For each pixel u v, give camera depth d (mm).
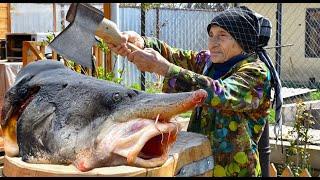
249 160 2488
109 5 7117
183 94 1785
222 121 2496
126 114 1784
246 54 2586
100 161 1768
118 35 2260
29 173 1822
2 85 6621
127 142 1731
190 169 2102
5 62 7078
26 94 2018
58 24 10258
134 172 1738
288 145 5410
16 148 2016
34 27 10750
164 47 2861
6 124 2039
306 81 12109
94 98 1854
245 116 2504
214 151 2500
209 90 2225
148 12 9648
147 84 7465
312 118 6340
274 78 2615
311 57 12141
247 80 2361
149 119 1774
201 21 10227
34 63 2135
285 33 12211
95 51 6582
